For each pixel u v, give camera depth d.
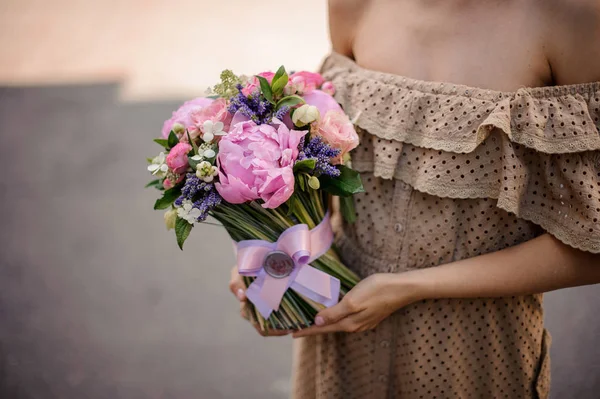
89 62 5.30
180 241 1.11
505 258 1.13
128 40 5.68
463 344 1.27
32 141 4.26
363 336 1.33
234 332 2.82
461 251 1.20
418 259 1.23
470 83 1.12
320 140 1.10
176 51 5.36
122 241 3.37
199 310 2.93
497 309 1.25
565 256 1.09
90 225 3.49
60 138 4.29
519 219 1.15
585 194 1.04
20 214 3.59
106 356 2.68
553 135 1.05
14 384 2.54
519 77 1.08
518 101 1.06
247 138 1.07
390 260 1.26
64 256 3.26
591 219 1.04
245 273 1.22
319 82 1.22
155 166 1.12
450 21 1.13
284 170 1.03
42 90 4.89
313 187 1.08
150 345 2.74
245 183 1.06
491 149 1.10
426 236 1.20
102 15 6.34
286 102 1.12
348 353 1.37
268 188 1.04
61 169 3.97
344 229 1.36
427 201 1.19
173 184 1.14
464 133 1.10
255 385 2.54
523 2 1.07
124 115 4.49
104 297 3.00
